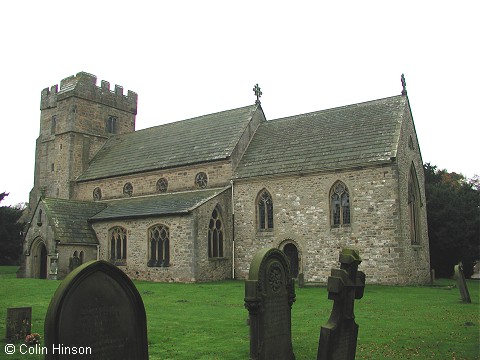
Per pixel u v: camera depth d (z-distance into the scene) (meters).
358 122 30.67
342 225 27.45
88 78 46.59
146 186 37.09
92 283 7.72
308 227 28.53
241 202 31.56
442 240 36.69
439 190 38.25
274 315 10.26
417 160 30.67
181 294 21.94
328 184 28.08
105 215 33.84
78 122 45.09
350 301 9.85
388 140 27.48
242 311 16.73
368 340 12.05
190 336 12.57
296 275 29.00
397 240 25.39
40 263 32.81
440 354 10.73
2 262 48.09
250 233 30.86
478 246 36.22
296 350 11.22
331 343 9.30
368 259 26.17
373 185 26.50
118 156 42.38
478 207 36.97
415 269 27.36
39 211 32.91
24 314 12.05
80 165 44.47
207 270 29.20
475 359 10.36
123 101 49.94
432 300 19.56
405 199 27.16
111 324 7.94
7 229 46.62
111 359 7.89
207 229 29.66
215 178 33.09
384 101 31.16
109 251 33.09
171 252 29.45
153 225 30.64
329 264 27.48
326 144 30.19
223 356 10.62
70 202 34.88
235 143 33.41
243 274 30.73
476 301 19.39
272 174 30.17
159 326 13.88
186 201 31.16
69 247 31.59
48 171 46.97
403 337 12.36
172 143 38.62
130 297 8.34
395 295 21.22
